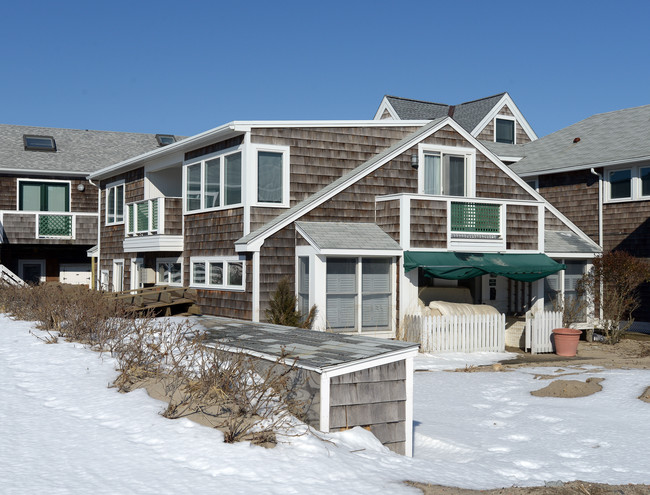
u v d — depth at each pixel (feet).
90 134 112.88
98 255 87.61
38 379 28.78
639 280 63.62
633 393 37.22
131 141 113.80
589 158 75.00
